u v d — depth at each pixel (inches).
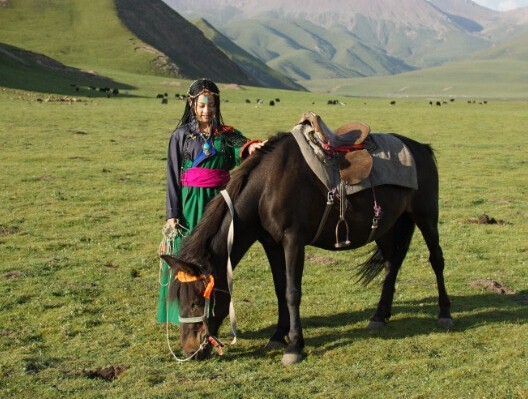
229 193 257.0
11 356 267.4
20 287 361.1
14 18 6117.1
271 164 262.1
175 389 236.1
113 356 271.0
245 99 3181.6
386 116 1956.2
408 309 335.0
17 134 1138.0
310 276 397.1
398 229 321.1
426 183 315.0
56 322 309.9
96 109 1847.9
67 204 604.7
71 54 5442.9
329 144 275.3
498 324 307.6
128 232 501.7
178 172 273.4
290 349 264.1
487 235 506.0
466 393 232.2
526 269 410.9
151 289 365.4
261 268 409.7
